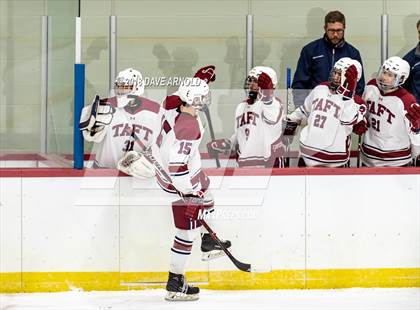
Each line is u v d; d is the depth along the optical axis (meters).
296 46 22.77
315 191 19.95
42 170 19.56
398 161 20.75
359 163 21.41
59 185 19.64
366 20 22.80
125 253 19.84
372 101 20.75
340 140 20.36
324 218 19.98
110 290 19.88
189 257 20.00
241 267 19.17
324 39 22.06
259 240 19.97
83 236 19.73
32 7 20.66
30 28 20.66
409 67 20.42
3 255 19.61
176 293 19.08
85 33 21.53
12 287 19.67
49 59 20.64
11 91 20.73
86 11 22.64
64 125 20.58
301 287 20.03
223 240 19.92
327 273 20.06
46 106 20.72
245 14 23.02
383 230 20.06
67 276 19.77
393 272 20.12
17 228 19.61
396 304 18.72
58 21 20.52
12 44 20.70
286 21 22.70
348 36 22.86
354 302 18.91
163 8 22.91
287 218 19.95
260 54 22.72
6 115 20.75
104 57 21.61
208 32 22.11
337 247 20.02
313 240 19.98
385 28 22.48
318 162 20.42
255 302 18.95
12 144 20.75
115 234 19.81
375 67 22.80
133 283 19.91
